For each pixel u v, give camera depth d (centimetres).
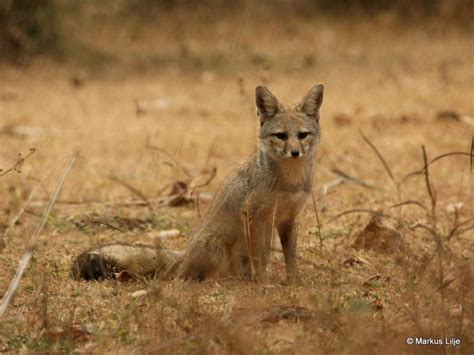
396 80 2736
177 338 770
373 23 3528
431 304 851
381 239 1105
